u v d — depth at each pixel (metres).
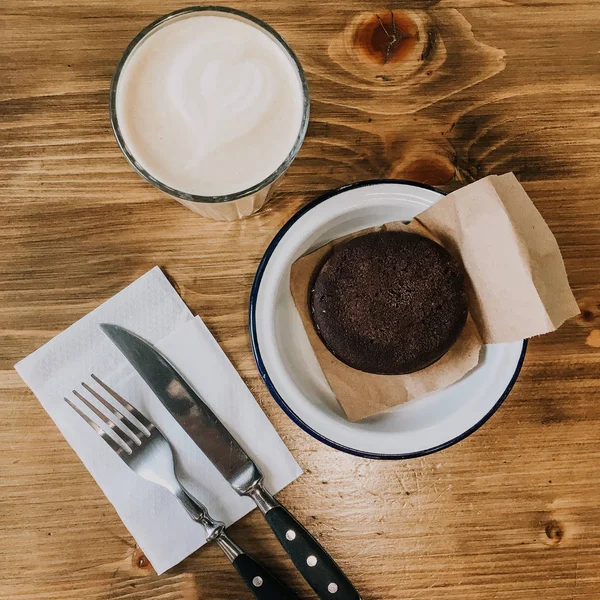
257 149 0.61
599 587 0.77
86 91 0.76
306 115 0.62
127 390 0.75
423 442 0.69
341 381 0.73
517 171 0.78
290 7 0.76
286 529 0.71
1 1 0.75
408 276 0.68
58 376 0.74
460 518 0.77
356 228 0.75
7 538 0.75
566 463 0.77
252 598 0.75
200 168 0.61
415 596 0.76
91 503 0.75
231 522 0.74
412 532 0.76
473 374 0.72
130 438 0.73
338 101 0.77
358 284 0.69
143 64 0.61
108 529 0.75
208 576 0.75
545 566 0.77
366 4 0.77
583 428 0.77
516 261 0.63
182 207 0.76
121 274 0.76
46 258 0.76
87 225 0.76
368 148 0.77
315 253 0.73
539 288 0.62
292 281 0.73
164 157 0.61
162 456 0.73
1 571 0.75
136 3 0.75
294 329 0.75
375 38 0.77
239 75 0.61
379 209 0.72
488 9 0.78
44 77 0.75
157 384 0.74
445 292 0.68
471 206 0.65
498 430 0.77
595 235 0.78
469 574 0.76
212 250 0.77
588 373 0.78
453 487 0.77
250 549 0.75
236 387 0.75
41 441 0.75
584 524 0.77
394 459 0.69
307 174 0.77
